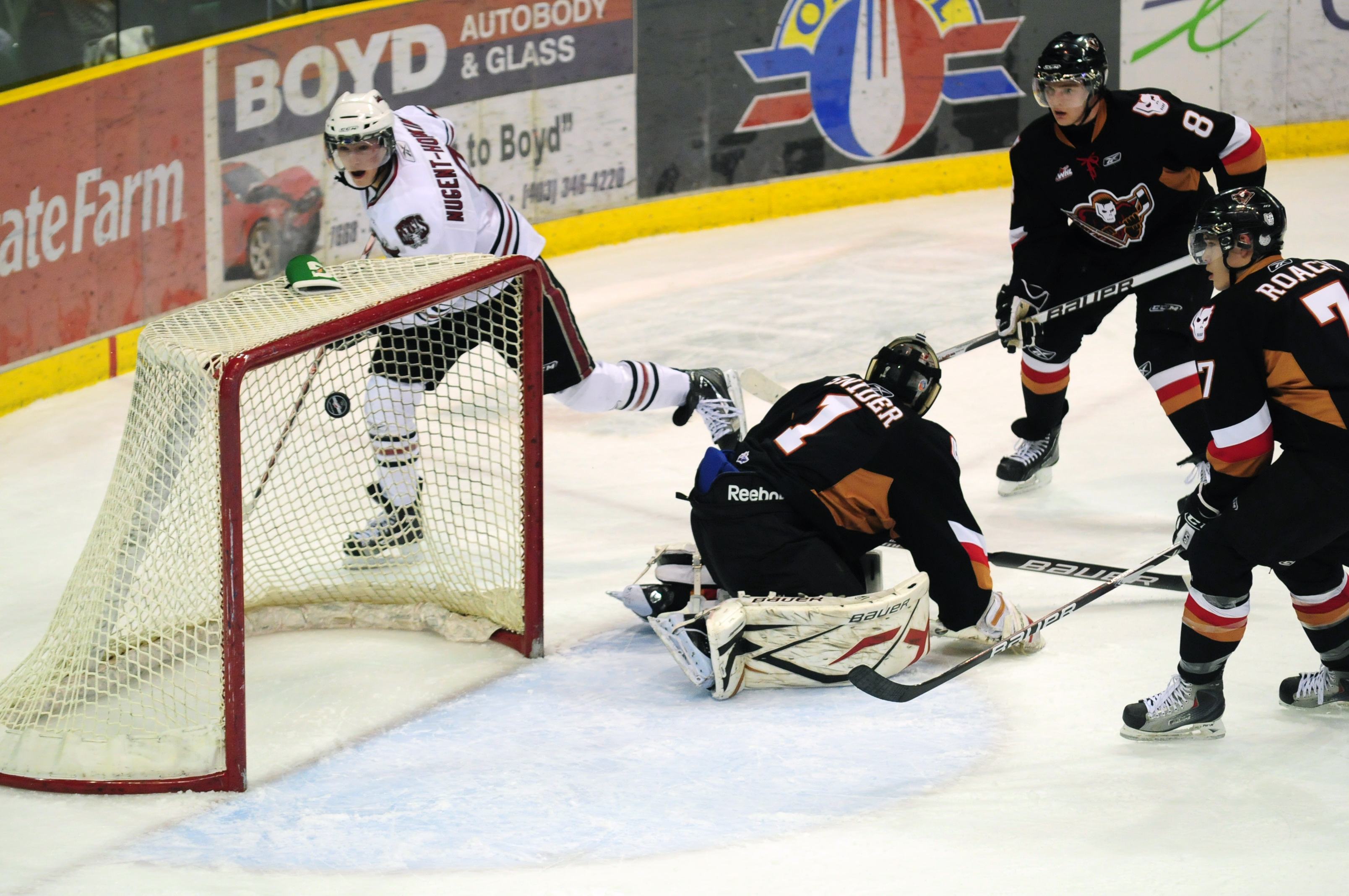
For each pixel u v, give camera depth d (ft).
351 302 40.96
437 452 62.90
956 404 70.08
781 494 42.09
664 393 56.34
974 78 106.63
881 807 34.37
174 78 78.38
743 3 99.91
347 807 35.70
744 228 102.78
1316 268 35.42
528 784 36.45
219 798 36.60
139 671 40.04
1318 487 34.88
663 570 45.91
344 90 86.48
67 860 33.40
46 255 74.23
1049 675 41.75
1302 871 30.63
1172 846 31.94
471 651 45.85
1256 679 41.06
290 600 48.83
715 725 39.58
